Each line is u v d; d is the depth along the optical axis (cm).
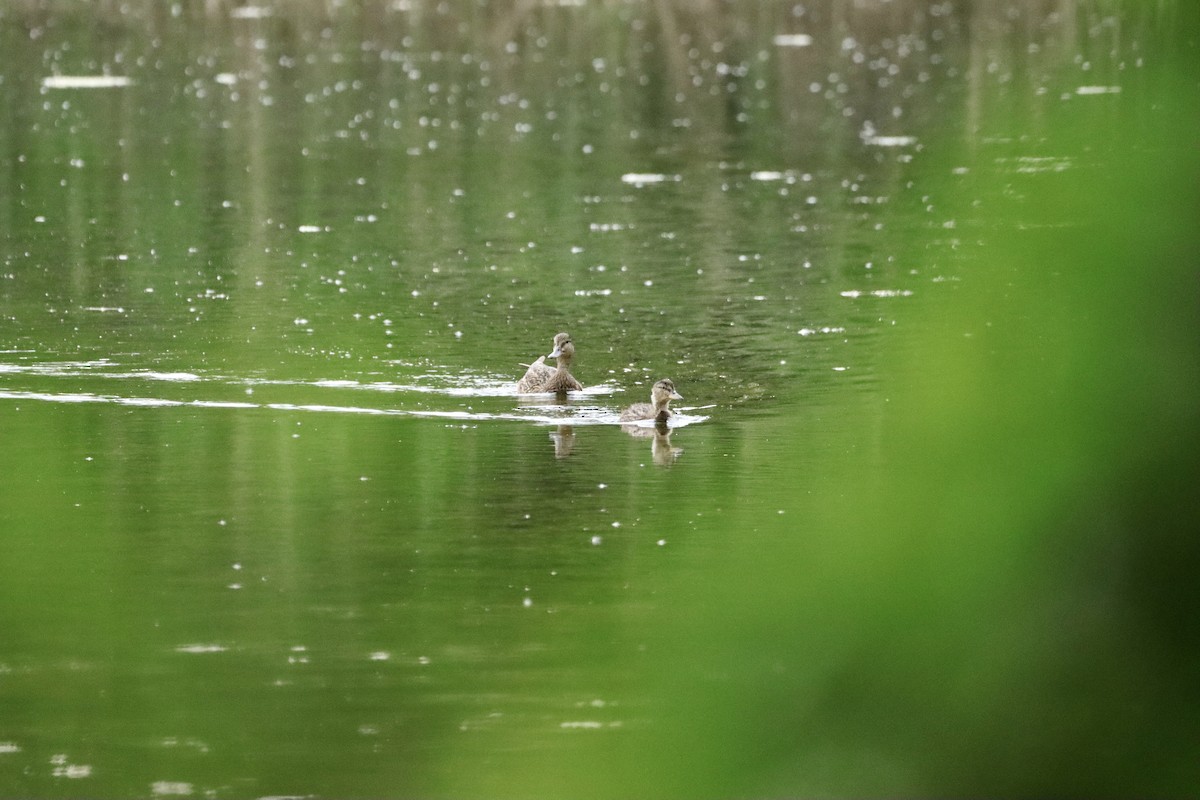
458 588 1397
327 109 5359
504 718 999
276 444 1950
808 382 2258
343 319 2697
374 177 4212
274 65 6334
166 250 3294
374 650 1235
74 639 1236
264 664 1204
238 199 3894
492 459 1892
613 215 3697
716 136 4828
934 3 7669
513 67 6325
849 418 1977
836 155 4450
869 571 374
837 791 365
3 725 1088
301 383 2266
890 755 363
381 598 1374
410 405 2166
